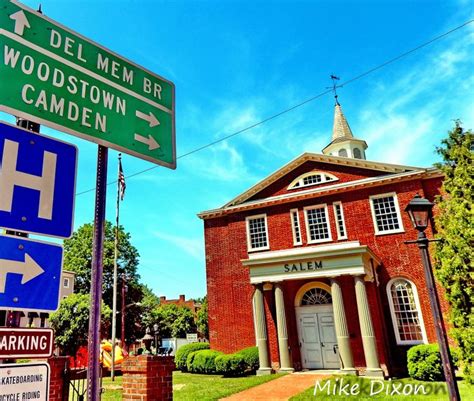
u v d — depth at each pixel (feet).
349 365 49.44
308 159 70.69
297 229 68.18
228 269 70.85
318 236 66.33
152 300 196.44
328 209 66.44
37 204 7.80
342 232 64.80
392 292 59.06
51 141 8.36
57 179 8.27
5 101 7.48
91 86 9.14
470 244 29.32
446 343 19.22
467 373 28.71
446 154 33.45
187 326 193.16
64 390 17.79
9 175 7.50
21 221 7.46
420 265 58.03
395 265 59.72
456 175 31.68
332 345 57.26
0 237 7.06
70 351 74.54
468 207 30.40
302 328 59.67
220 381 50.80
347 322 56.08
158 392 17.83
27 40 8.18
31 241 7.48
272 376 51.37
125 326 135.13
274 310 62.80
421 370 45.73
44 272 7.51
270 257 57.36
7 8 8.04
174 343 133.69
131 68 10.32
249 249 69.97
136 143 9.86
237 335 66.23
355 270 52.21
